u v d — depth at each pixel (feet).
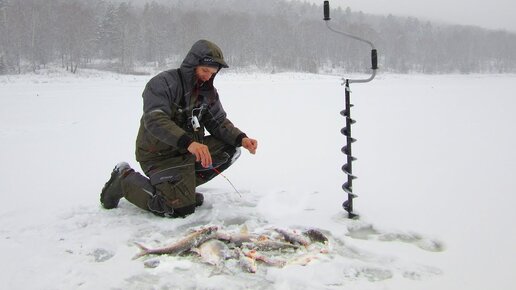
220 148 11.39
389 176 15.20
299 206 11.58
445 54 319.27
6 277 7.73
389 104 45.06
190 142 9.59
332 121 32.07
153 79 10.28
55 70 157.28
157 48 223.10
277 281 7.57
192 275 7.84
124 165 10.94
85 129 28.58
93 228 9.95
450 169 16.14
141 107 42.22
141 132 10.72
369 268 8.03
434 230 9.75
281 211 11.13
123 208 11.30
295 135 25.64
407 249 8.89
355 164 17.37
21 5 192.54
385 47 298.76
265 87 76.18
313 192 13.00
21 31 179.73
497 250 8.75
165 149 10.42
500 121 30.37
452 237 9.41
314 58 251.19
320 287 7.37
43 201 12.35
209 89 11.01
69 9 208.23
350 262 8.18
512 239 9.28
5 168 17.30
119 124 30.91
